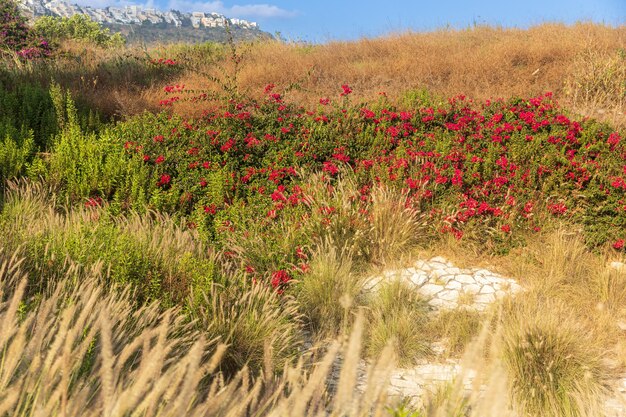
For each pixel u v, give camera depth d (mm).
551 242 7156
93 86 12031
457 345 5352
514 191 7938
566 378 4496
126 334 3604
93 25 22891
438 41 15867
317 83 12742
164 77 13477
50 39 17078
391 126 9469
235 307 4879
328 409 3197
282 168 8352
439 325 5652
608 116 10430
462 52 14117
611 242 7215
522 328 4828
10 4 16797
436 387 4273
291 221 7156
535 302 5648
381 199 7457
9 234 4988
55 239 5020
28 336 2814
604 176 7688
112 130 9102
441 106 10031
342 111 9695
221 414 1948
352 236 7090
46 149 8461
